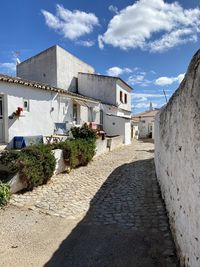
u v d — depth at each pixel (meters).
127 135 27.12
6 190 7.64
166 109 7.22
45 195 8.57
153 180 10.91
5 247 5.28
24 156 8.68
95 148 15.50
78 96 19.73
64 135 15.96
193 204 3.57
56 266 4.61
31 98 14.39
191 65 3.60
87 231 6.02
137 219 6.68
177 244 4.82
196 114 3.33
